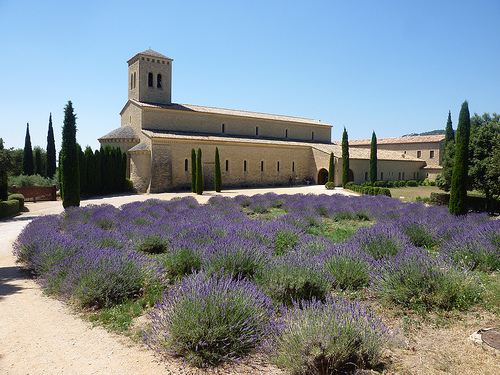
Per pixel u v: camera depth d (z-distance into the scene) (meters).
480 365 3.62
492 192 20.03
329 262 6.55
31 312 5.70
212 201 22.95
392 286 5.62
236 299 4.42
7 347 4.42
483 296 5.55
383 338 4.08
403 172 54.06
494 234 8.24
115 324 5.08
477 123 23.45
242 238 7.85
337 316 3.85
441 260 6.13
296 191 37.38
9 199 22.94
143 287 6.61
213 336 3.99
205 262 6.67
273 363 3.83
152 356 4.14
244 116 46.69
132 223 12.71
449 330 4.55
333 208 18.28
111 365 3.93
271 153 46.03
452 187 16.59
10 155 22.03
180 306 4.32
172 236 9.71
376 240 8.16
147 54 40.72
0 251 11.08
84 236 9.39
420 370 3.58
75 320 5.36
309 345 3.55
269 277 5.80
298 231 10.05
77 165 21.41
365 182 46.41
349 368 3.60
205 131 43.72
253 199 24.22
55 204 28.20
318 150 48.53
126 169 37.38
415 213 16.17
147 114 38.56
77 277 6.10
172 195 32.19
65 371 3.80
